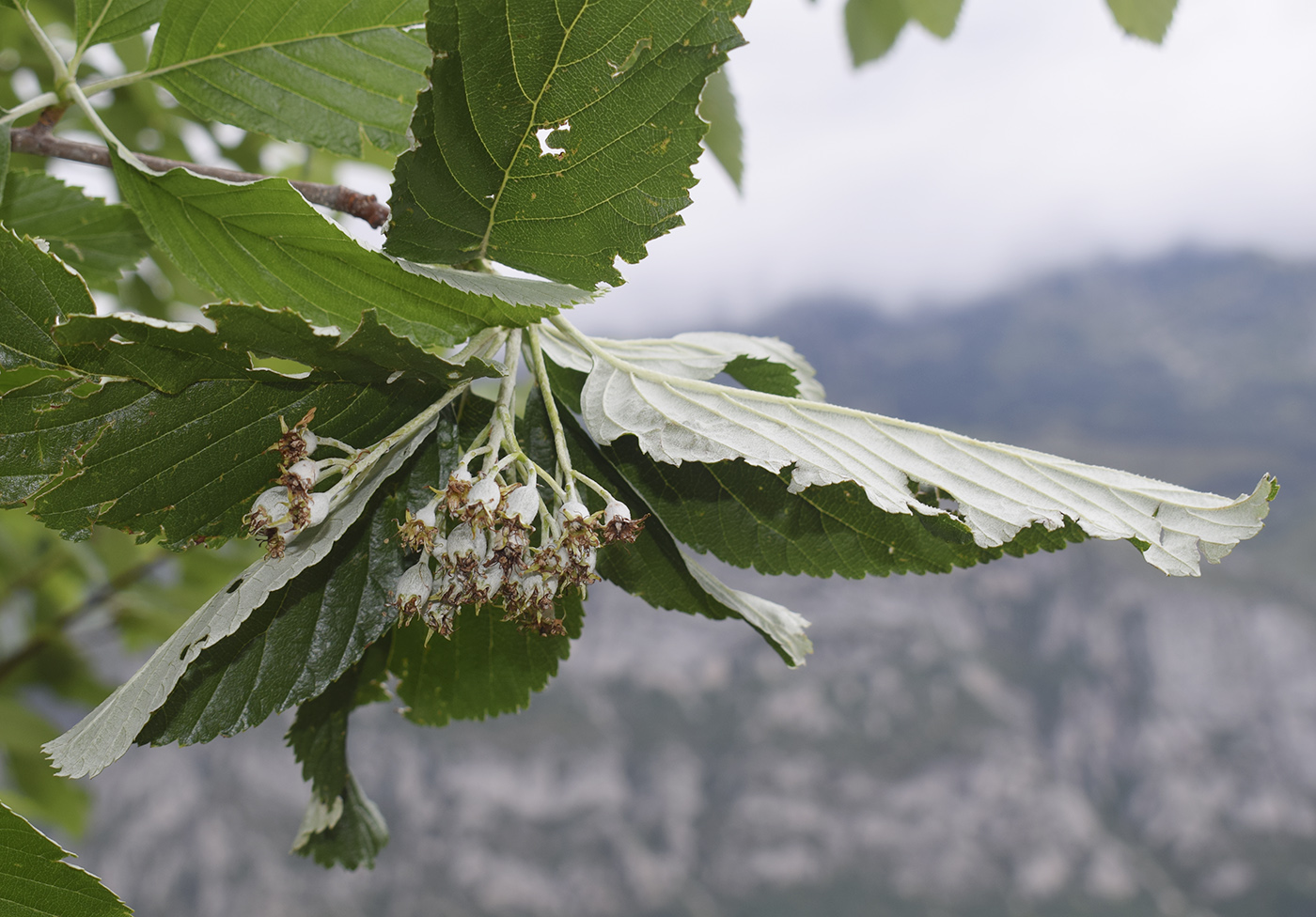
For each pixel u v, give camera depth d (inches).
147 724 15.6
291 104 18.2
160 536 15.7
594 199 15.5
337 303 16.2
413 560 16.4
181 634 15.5
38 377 15.2
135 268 20.6
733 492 17.0
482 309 15.8
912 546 16.8
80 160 17.5
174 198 16.1
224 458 15.6
